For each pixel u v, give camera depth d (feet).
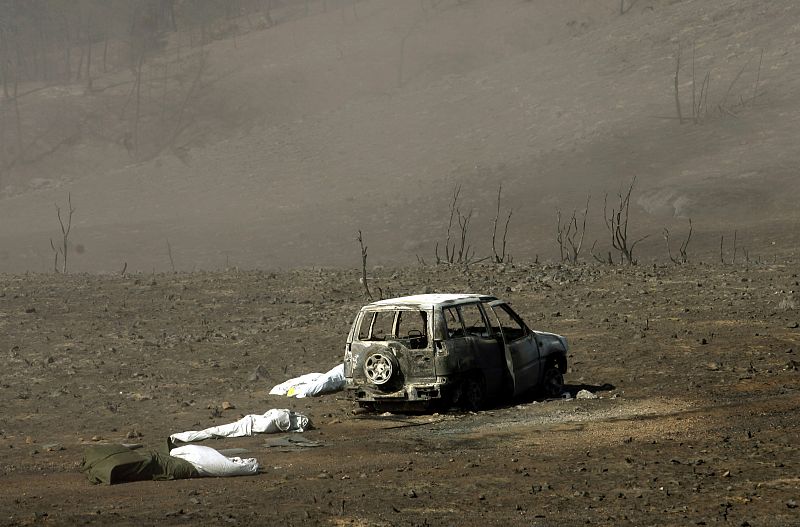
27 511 112.37
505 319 271.69
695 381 200.95
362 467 136.56
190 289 334.65
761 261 409.69
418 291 315.58
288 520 105.60
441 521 105.60
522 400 192.13
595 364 221.87
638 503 113.29
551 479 126.62
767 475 126.00
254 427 164.35
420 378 173.06
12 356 240.32
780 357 223.10
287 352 243.81
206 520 105.60
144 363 233.55
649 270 352.49
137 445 152.97
